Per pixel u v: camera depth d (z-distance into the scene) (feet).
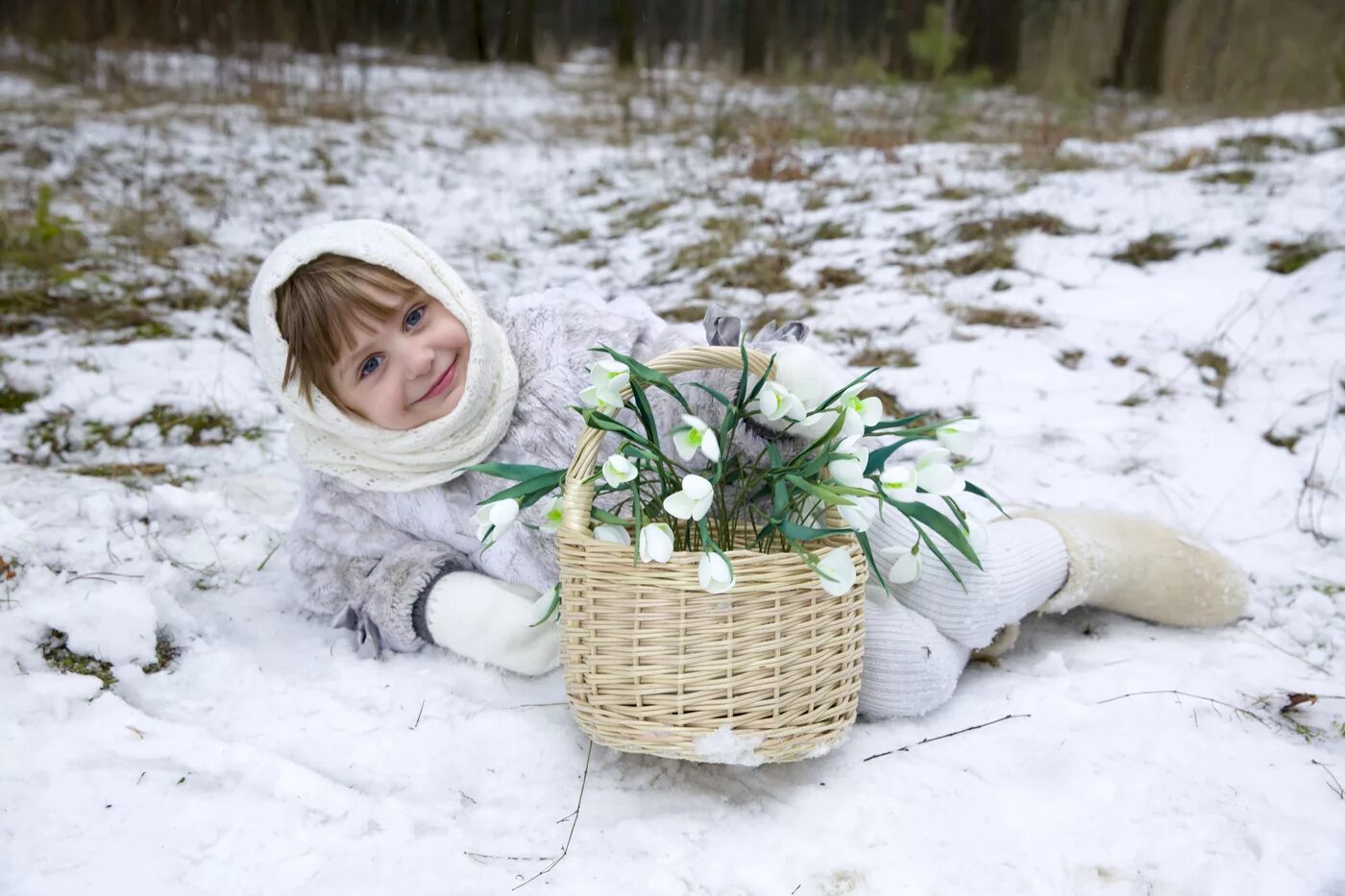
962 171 20.97
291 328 6.56
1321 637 7.84
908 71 48.11
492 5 58.29
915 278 15.38
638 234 19.38
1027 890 5.15
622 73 50.62
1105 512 8.08
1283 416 11.34
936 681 6.62
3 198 19.15
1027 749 6.31
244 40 43.93
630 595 5.51
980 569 5.71
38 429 11.46
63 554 8.18
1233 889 5.10
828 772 6.15
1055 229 16.61
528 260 18.28
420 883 5.18
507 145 29.30
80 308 14.78
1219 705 6.72
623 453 5.80
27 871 5.15
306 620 7.98
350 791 5.84
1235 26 41.11
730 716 5.52
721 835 5.58
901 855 5.41
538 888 5.17
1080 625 8.20
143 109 30.96
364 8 56.65
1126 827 5.60
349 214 21.59
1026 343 13.20
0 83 33.40
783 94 39.75
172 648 7.32
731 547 6.11
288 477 10.69
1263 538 9.41
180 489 9.57
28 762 5.90
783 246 17.25
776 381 6.26
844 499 5.39
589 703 5.78
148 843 5.37
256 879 5.17
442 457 6.98
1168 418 11.48
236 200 22.07
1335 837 5.41
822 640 5.70
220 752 6.04
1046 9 51.06
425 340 6.58
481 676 7.13
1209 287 14.11
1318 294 13.56
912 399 12.08
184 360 13.30
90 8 42.42
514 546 7.13
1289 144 20.38
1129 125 28.17
